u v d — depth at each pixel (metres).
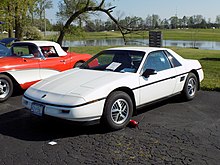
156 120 5.12
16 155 3.75
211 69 11.55
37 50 7.56
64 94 4.36
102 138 4.30
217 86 7.66
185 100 6.37
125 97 4.69
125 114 4.73
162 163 3.47
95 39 55.16
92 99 4.25
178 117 5.27
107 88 4.46
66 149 3.93
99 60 5.75
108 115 4.45
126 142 4.13
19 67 6.94
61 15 23.31
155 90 5.32
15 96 7.27
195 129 4.62
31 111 4.61
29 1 20.11
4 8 19.28
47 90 4.62
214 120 5.07
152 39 14.69
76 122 4.18
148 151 3.81
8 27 20.41
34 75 7.30
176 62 6.09
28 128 4.81
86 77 4.93
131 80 4.86
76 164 3.48
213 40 55.84
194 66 6.56
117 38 59.91
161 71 5.57
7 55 7.77
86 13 22.88
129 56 5.49
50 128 4.79
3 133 4.58
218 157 3.62
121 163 3.49
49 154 3.77
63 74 5.37
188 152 3.77
